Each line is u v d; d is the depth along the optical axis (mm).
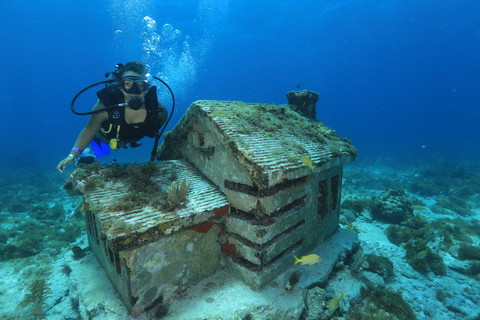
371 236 8391
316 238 6035
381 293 4926
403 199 9523
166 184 4711
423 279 6023
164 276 4109
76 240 8836
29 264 7113
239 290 4445
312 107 7699
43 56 69250
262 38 64500
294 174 4191
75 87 101250
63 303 5172
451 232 8469
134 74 3816
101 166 4887
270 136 4906
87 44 61125
